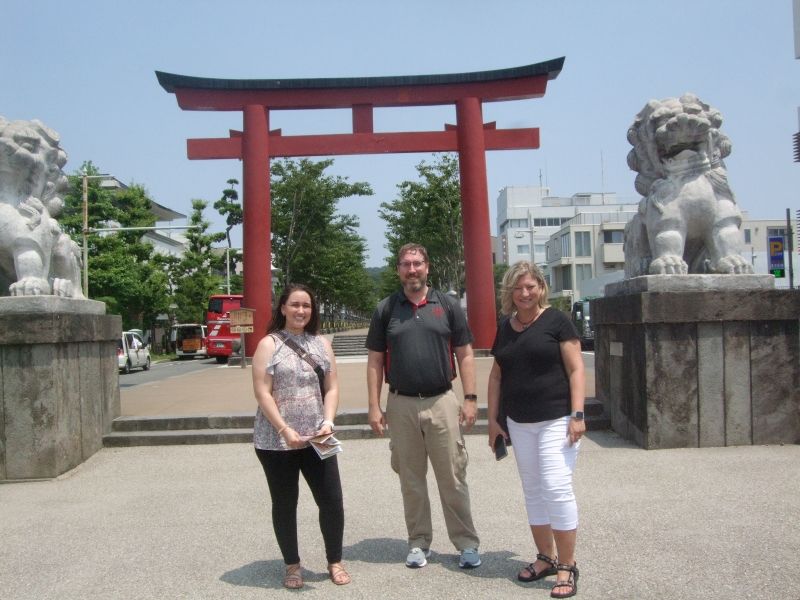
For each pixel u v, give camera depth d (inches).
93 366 325.1
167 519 218.2
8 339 275.7
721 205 309.4
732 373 291.3
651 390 288.4
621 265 2133.4
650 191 322.7
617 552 174.6
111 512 228.2
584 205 2881.4
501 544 186.5
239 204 1664.6
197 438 336.2
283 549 161.9
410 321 175.9
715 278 294.4
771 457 268.5
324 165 1375.5
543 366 160.7
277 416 160.6
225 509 227.6
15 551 190.9
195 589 161.6
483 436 331.9
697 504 212.1
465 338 179.8
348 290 1760.6
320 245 1469.0
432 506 225.0
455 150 834.2
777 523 191.9
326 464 165.5
